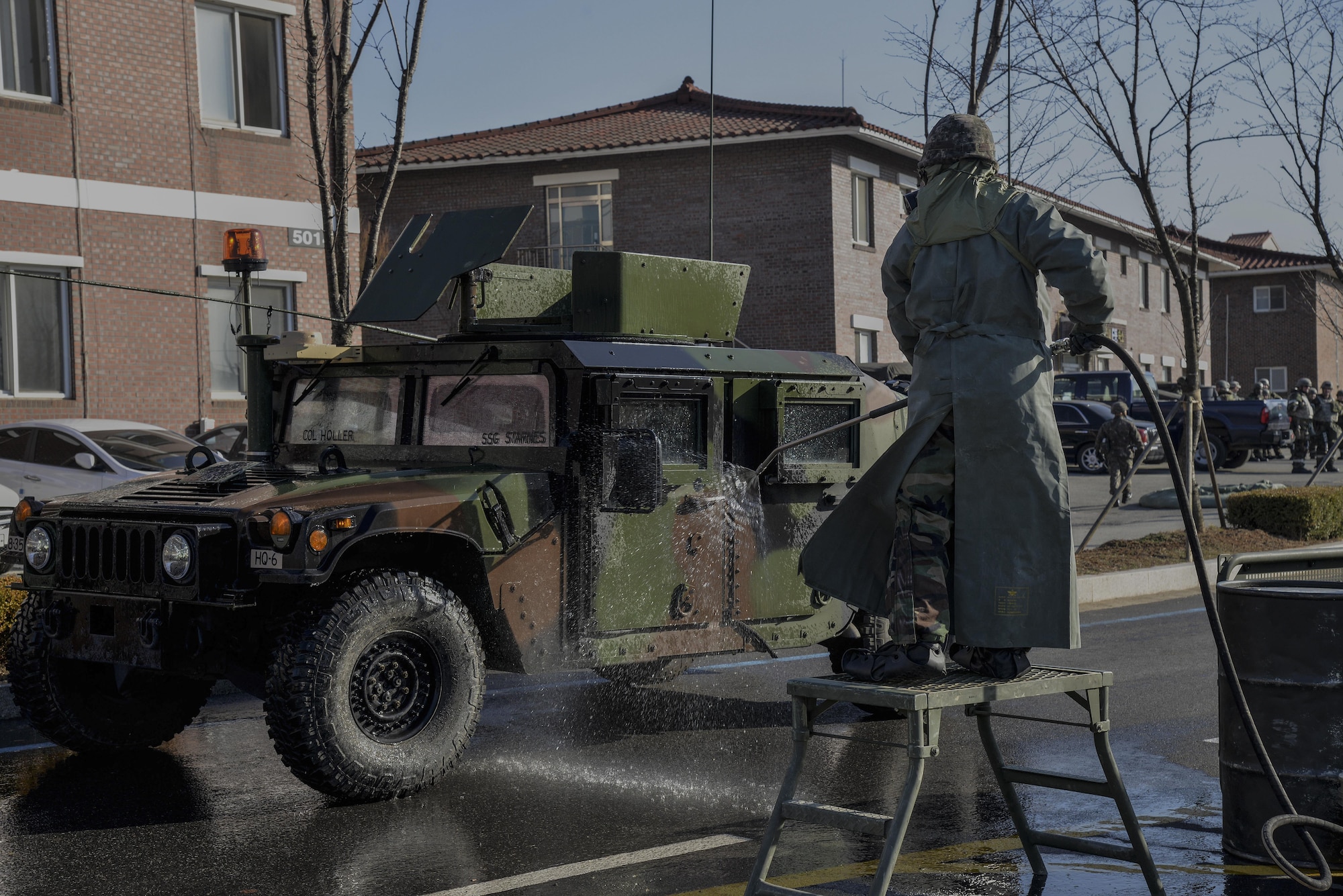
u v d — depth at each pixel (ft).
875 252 94.73
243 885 15.10
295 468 23.25
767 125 91.35
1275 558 16.65
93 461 43.09
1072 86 44.29
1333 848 14.38
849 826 12.19
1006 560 12.10
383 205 39.45
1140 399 99.09
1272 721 14.66
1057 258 12.00
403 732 18.81
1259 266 177.17
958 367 12.27
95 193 58.95
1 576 28.58
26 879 15.35
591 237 96.07
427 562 20.38
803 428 22.99
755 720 24.66
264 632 19.89
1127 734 23.08
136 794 19.22
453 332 24.09
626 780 20.04
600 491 20.01
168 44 61.00
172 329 61.36
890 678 12.48
